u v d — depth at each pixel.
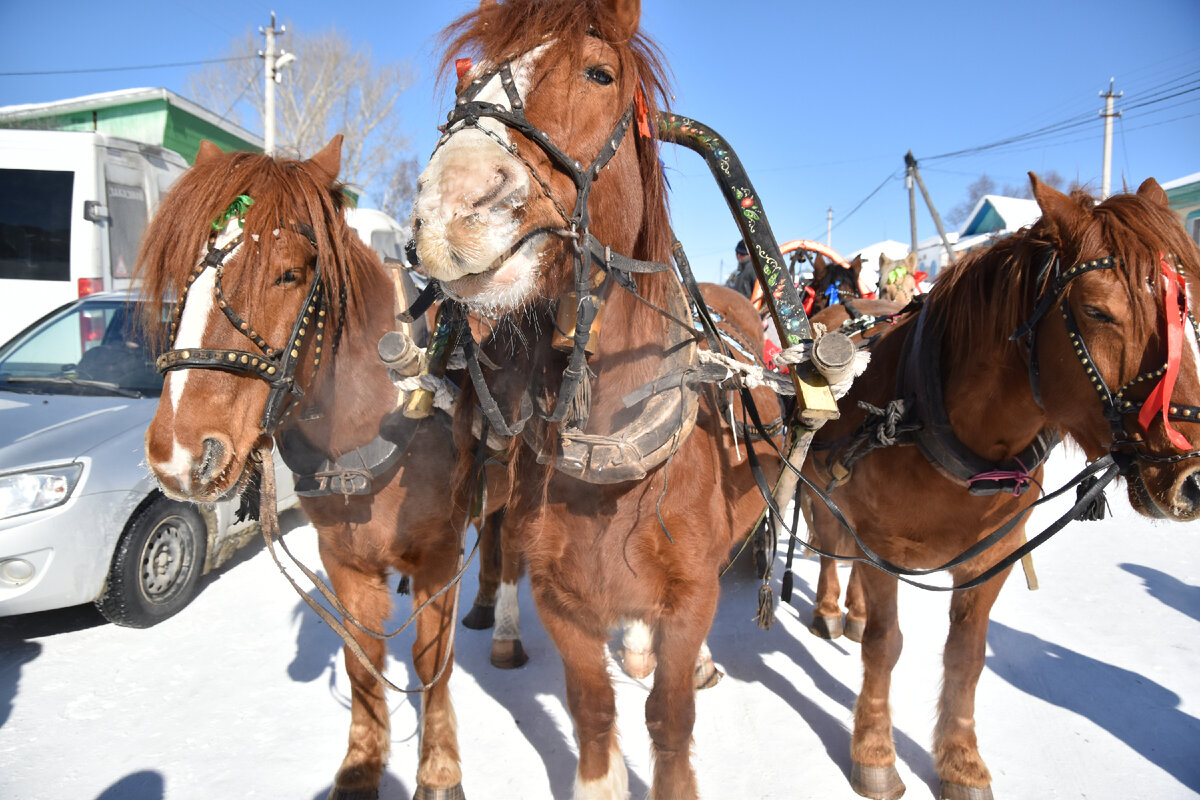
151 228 1.92
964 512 2.39
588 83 1.55
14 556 3.36
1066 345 1.93
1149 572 4.65
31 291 7.24
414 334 2.56
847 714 3.14
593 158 1.57
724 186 2.12
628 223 1.73
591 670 2.06
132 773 2.74
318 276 1.96
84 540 3.54
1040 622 3.95
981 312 2.20
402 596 4.38
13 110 13.68
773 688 3.35
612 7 1.63
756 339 3.30
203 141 2.14
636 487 1.85
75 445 3.68
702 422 2.03
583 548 1.92
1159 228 1.82
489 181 1.35
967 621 2.55
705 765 2.80
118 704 3.19
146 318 1.95
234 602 4.23
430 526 2.42
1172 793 2.59
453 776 2.54
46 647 3.68
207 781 2.71
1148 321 1.77
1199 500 1.72
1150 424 1.77
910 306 2.79
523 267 1.42
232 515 4.46
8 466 3.44
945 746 2.61
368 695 2.58
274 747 2.91
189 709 3.16
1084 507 2.03
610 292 1.79
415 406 2.06
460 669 3.57
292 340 1.92
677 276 2.03
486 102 1.45
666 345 1.89
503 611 3.58
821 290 6.00
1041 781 2.67
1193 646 3.66
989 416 2.25
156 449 1.75
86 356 4.51
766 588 2.80
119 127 14.22
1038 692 3.26
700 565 1.92
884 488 2.45
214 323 1.80
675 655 1.95
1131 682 3.33
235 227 1.84
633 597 1.92
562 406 1.66
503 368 1.96
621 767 2.16
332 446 2.27
